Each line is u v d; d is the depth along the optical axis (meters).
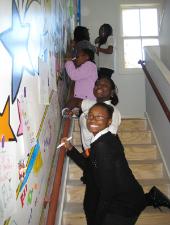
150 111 3.88
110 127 2.07
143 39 5.54
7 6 1.18
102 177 1.72
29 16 1.55
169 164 2.98
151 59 3.84
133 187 1.78
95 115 1.77
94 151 1.74
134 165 3.11
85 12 5.45
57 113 2.75
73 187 2.82
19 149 1.30
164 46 4.26
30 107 1.55
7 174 1.12
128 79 5.42
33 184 1.61
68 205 2.72
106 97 2.28
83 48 3.08
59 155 2.38
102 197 1.77
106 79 2.31
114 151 1.72
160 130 3.33
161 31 4.45
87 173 1.97
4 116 1.12
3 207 1.07
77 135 3.37
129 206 1.78
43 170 1.93
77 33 3.79
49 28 2.33
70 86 3.69
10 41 1.21
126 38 5.50
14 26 1.27
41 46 1.91
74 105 3.02
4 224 1.10
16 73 1.29
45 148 2.01
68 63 3.07
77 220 2.55
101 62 4.46
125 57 5.51
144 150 3.38
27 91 1.49
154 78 3.66
